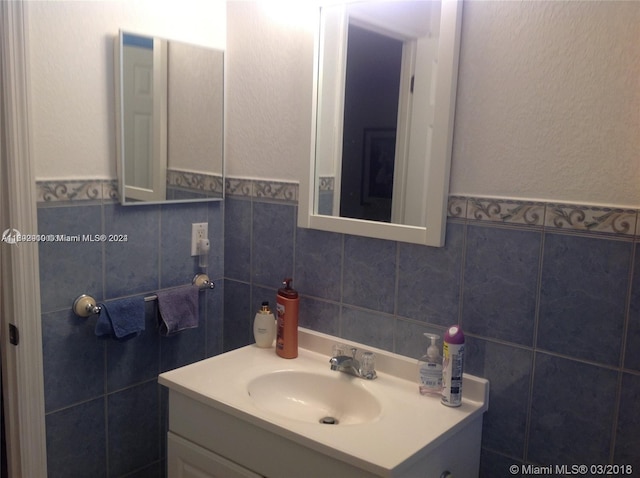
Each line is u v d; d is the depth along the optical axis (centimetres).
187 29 202
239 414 154
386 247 179
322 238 194
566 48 142
